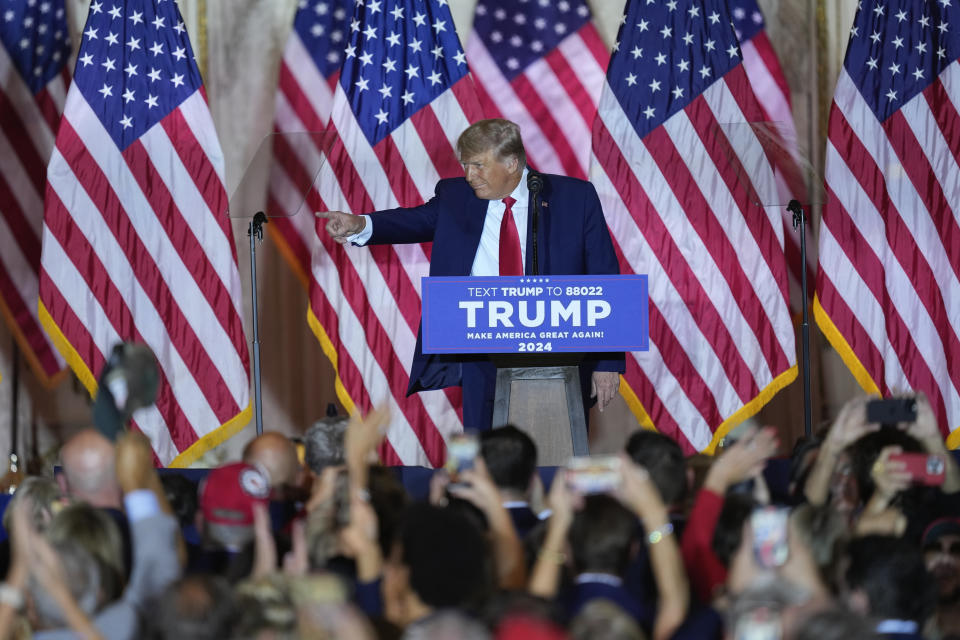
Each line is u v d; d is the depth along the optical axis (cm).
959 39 2553
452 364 1923
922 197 2541
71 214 2478
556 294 1636
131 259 2484
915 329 2522
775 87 2861
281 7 2902
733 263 2556
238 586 891
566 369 1739
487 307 1636
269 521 1247
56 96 2828
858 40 2583
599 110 2577
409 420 2577
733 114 2573
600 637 761
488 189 1861
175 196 2502
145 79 2522
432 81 2570
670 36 2580
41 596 891
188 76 2536
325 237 2577
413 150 2553
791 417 2875
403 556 917
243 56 2894
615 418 2912
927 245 2530
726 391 2550
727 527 1077
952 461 1373
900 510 1309
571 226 1894
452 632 710
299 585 843
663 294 2561
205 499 1127
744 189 2562
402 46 2577
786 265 2756
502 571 1042
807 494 1280
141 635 938
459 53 2578
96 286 2470
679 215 2561
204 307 2492
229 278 2508
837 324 2558
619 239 2562
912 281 2528
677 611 946
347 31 2902
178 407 2486
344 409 2694
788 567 963
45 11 2827
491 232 1912
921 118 2550
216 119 2895
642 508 980
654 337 2561
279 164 2816
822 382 2878
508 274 1880
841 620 759
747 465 1089
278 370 2886
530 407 1739
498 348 1639
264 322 2869
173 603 839
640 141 2566
